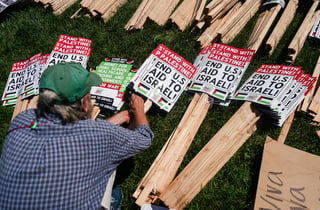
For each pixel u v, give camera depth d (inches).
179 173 102.3
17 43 147.5
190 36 140.3
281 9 147.6
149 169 100.4
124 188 102.0
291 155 98.0
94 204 64.6
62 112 59.9
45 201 56.6
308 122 113.0
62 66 62.7
